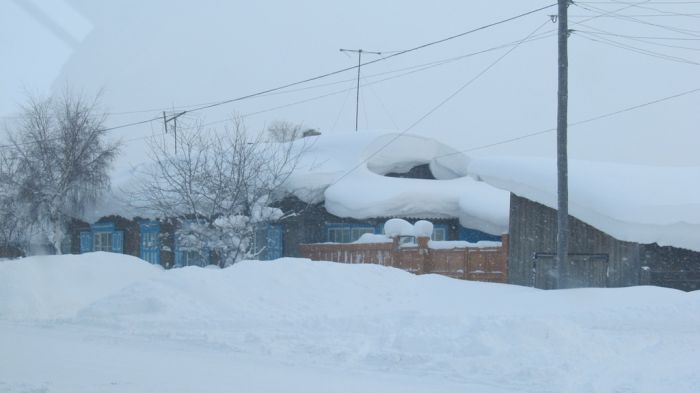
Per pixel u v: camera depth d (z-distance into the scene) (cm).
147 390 870
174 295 1595
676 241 1814
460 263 2192
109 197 3122
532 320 1193
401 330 1267
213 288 1636
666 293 1573
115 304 1590
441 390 924
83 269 2022
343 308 1612
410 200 2795
